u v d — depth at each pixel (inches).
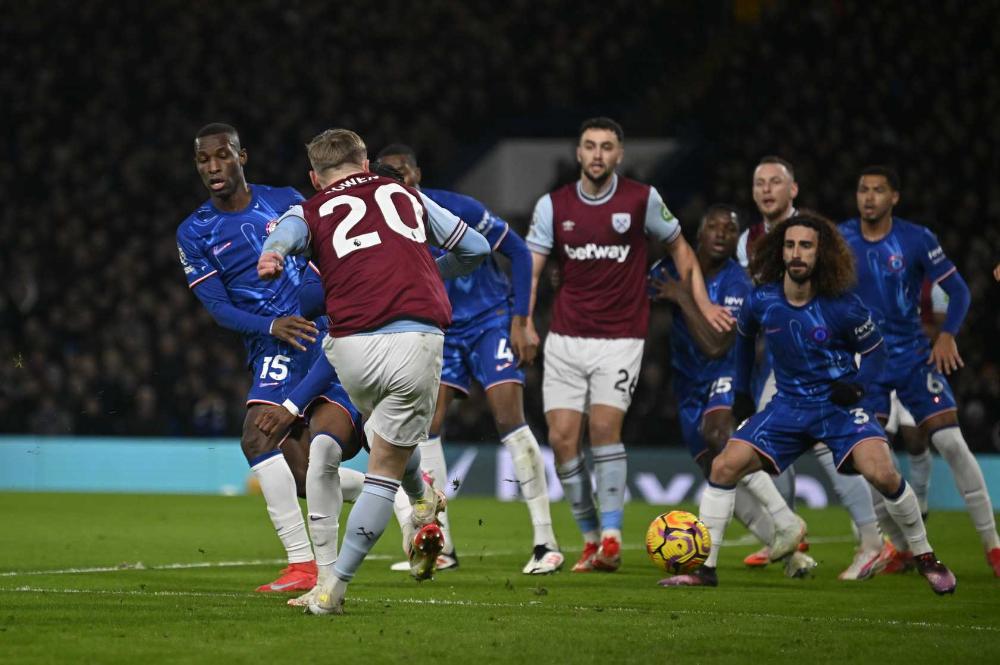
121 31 3513.8
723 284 1180.5
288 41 3506.4
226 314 922.1
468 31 3535.9
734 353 1125.1
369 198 746.2
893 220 1139.3
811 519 1823.3
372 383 724.0
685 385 1176.8
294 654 628.4
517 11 3587.6
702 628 736.3
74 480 2377.0
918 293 1136.8
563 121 3417.8
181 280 2925.7
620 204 1111.0
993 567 1085.1
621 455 1109.7
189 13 3548.2
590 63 3444.9
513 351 1008.2
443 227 772.6
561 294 1140.5
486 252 786.2
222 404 2443.4
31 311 2898.6
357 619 748.0
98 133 3302.2
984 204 2775.6
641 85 3472.0
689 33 3501.5
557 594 912.9
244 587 943.0
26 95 3388.3
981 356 2353.6
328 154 768.3
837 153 2898.6
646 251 1138.0
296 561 912.9
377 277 723.4
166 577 1015.6
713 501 984.3
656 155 3245.6
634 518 1792.6
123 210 3142.2
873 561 1061.8
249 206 952.9
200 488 2330.2
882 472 928.9
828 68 3120.1
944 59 3075.8
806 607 861.8
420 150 3267.7
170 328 2760.8
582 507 1128.2
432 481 1082.1
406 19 3567.9
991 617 822.5
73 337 2768.2
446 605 831.1
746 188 2901.1
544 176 3260.3
